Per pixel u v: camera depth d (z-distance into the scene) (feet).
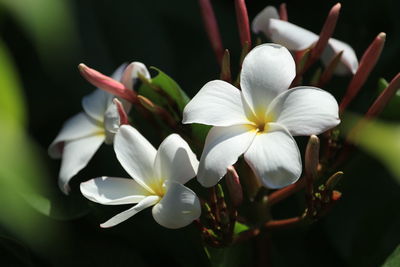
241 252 1.91
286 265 2.03
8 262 1.94
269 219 1.92
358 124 1.86
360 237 2.03
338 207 2.13
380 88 1.96
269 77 1.73
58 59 1.64
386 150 1.67
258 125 1.73
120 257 1.96
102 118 1.96
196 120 1.71
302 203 2.09
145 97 1.96
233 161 1.68
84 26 2.16
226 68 1.83
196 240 1.90
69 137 1.96
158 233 1.96
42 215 1.95
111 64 2.17
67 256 1.94
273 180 1.65
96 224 1.96
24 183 1.90
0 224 1.91
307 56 1.85
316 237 2.06
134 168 1.77
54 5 1.56
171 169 1.74
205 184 1.68
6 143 1.64
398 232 2.03
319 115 1.68
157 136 2.04
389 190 2.09
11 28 2.11
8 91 1.60
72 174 1.90
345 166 1.99
